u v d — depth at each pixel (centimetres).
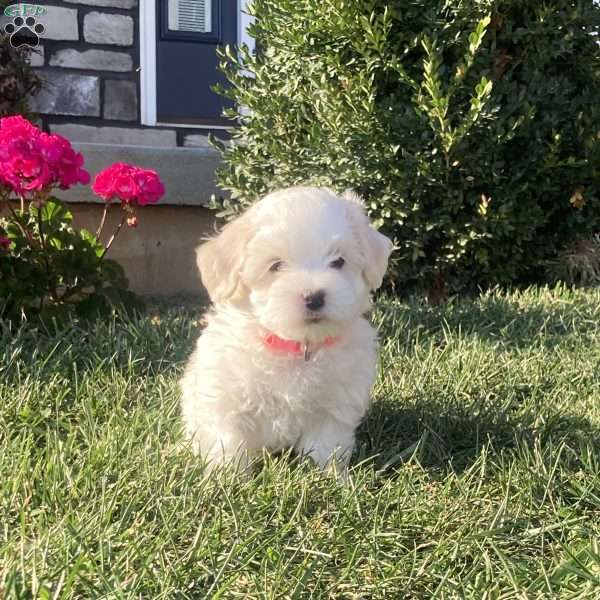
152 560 57
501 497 70
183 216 163
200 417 74
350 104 133
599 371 101
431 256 144
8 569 54
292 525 62
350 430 75
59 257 110
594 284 149
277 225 73
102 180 117
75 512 62
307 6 135
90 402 83
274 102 143
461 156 134
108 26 184
